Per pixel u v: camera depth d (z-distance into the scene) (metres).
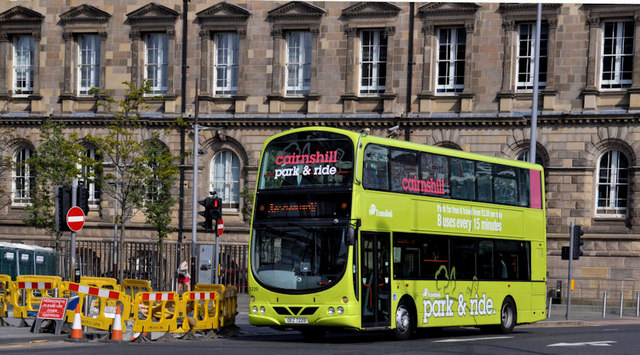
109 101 49.84
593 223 48.91
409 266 26.00
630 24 48.88
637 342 24.97
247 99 53.44
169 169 49.56
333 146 24.66
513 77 50.31
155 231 54.06
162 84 54.81
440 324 27.00
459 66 51.25
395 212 25.59
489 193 29.56
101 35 55.28
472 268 28.47
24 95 56.56
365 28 52.16
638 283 47.16
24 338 23.23
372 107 52.03
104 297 23.58
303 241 24.48
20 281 26.78
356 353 20.81
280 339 26.28
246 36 53.44
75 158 49.59
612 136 48.69
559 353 21.48
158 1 54.56
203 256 41.50
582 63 49.25
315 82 52.59
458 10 50.62
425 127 51.19
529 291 31.11
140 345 22.47
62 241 54.09
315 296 24.09
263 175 25.41
